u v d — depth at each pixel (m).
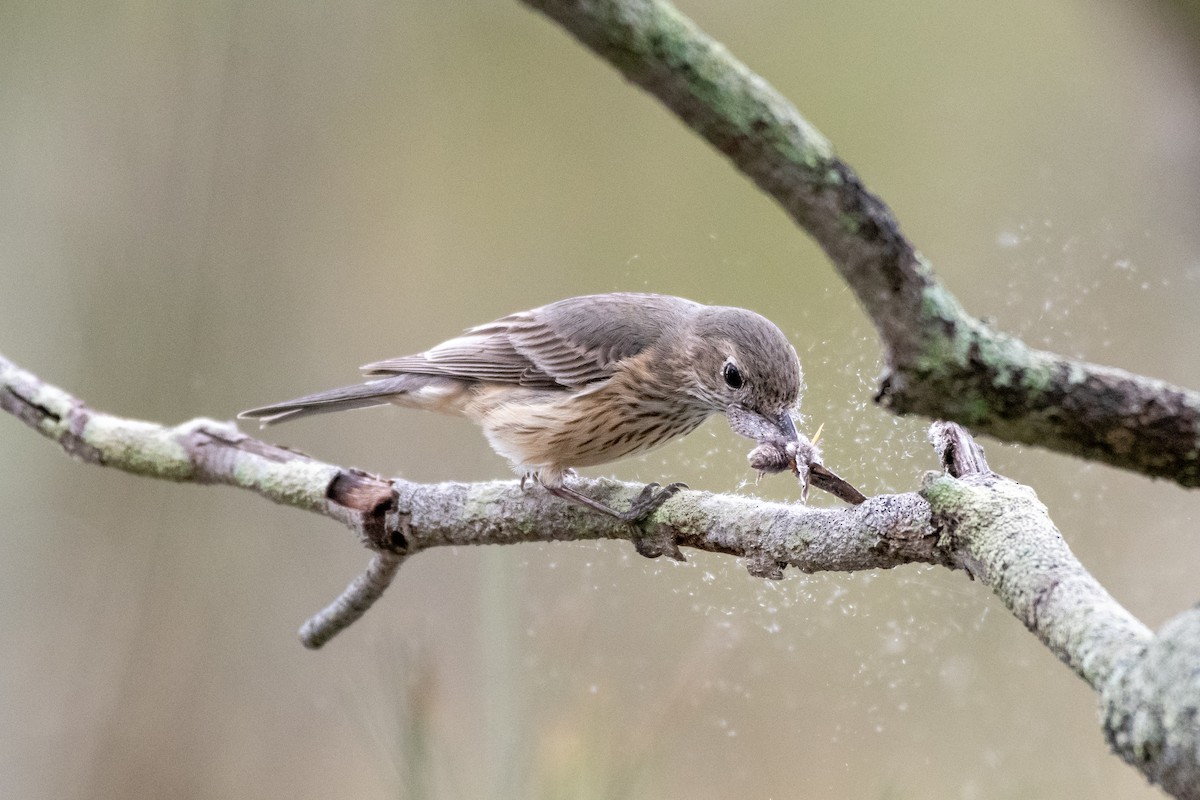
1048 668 9.70
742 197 15.55
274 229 15.74
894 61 15.19
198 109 15.33
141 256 15.06
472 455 15.38
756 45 15.61
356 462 15.45
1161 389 3.72
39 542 14.23
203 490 14.42
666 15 3.21
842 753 10.01
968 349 3.66
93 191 15.04
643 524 6.52
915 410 3.85
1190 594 10.15
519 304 16.28
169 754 13.85
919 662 9.59
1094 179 13.57
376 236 16.33
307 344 15.89
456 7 16.47
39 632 14.02
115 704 13.95
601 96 16.42
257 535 14.49
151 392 14.93
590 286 16.00
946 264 13.99
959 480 5.27
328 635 7.57
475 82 16.64
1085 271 10.63
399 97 16.52
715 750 10.19
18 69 14.97
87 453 7.80
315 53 16.05
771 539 5.94
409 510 7.02
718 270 15.40
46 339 14.76
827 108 15.27
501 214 16.56
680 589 9.97
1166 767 3.36
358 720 10.91
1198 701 3.27
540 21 16.50
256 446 7.58
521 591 9.77
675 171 16.09
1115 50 13.27
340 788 13.59
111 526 14.33
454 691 11.84
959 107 14.85
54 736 13.80
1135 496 10.33
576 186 16.33
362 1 16.19
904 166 14.77
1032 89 14.49
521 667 7.25
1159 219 10.91
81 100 15.12
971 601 9.33
